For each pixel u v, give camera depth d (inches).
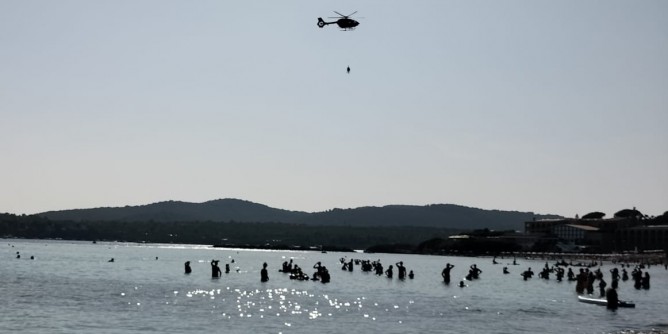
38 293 3688.5
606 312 3189.0
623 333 2513.5
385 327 2628.0
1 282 4411.9
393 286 4744.1
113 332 2396.7
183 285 4436.5
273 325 2630.4
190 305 3221.0
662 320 2910.9
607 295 3368.6
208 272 6166.3
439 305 3447.3
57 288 4035.4
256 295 3779.5
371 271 6988.2
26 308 2992.1
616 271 5393.7
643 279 4987.7
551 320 2881.4
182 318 2770.7
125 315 2827.3
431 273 6968.5
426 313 3085.6
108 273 5713.6
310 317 2874.0
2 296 3486.7
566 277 6441.9
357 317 2901.1
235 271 6481.3
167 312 2945.4
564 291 4517.7
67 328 2463.1
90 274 5502.0
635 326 2719.0
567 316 3021.7
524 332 2541.8
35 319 2662.4
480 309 3284.9
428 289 4525.1
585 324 2763.3
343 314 2992.1
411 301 3639.3
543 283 5398.6
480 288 4729.3
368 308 3250.5
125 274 5615.2
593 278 4338.1
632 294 4365.2
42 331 2391.7
